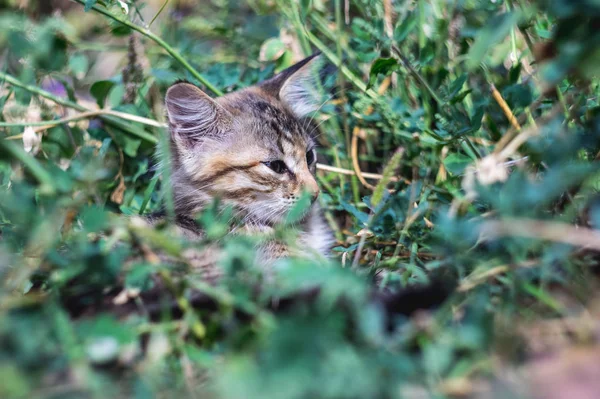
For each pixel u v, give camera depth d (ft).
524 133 2.87
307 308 2.70
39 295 2.79
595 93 3.02
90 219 2.73
